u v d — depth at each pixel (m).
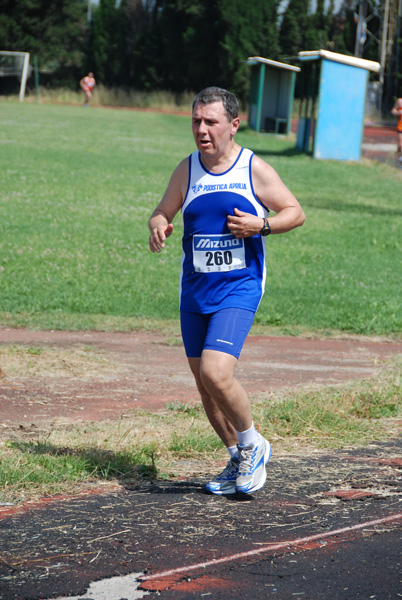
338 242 34.44
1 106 106.56
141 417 12.26
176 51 127.25
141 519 8.09
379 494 9.09
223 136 8.30
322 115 63.34
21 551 7.18
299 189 48.31
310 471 10.00
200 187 8.47
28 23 128.00
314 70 65.69
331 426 12.17
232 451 9.19
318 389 14.50
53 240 31.25
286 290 26.14
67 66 132.88
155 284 25.86
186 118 104.94
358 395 13.86
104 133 75.44
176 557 7.14
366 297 25.44
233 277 8.47
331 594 6.48
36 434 11.06
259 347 19.22
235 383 8.45
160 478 9.59
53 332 19.64
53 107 111.31
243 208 8.43
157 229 8.73
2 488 8.84
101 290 24.59
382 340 21.06
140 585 6.56
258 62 84.00
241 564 7.03
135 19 134.12
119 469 9.73
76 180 46.84
